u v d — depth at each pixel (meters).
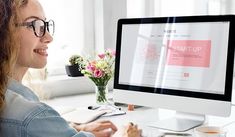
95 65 1.73
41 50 0.99
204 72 1.27
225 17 1.22
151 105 1.42
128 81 1.49
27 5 0.92
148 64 1.43
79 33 2.60
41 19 0.96
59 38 2.51
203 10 3.59
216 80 1.24
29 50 0.92
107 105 1.75
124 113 1.57
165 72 1.37
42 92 1.96
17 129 0.81
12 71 0.88
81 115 1.50
